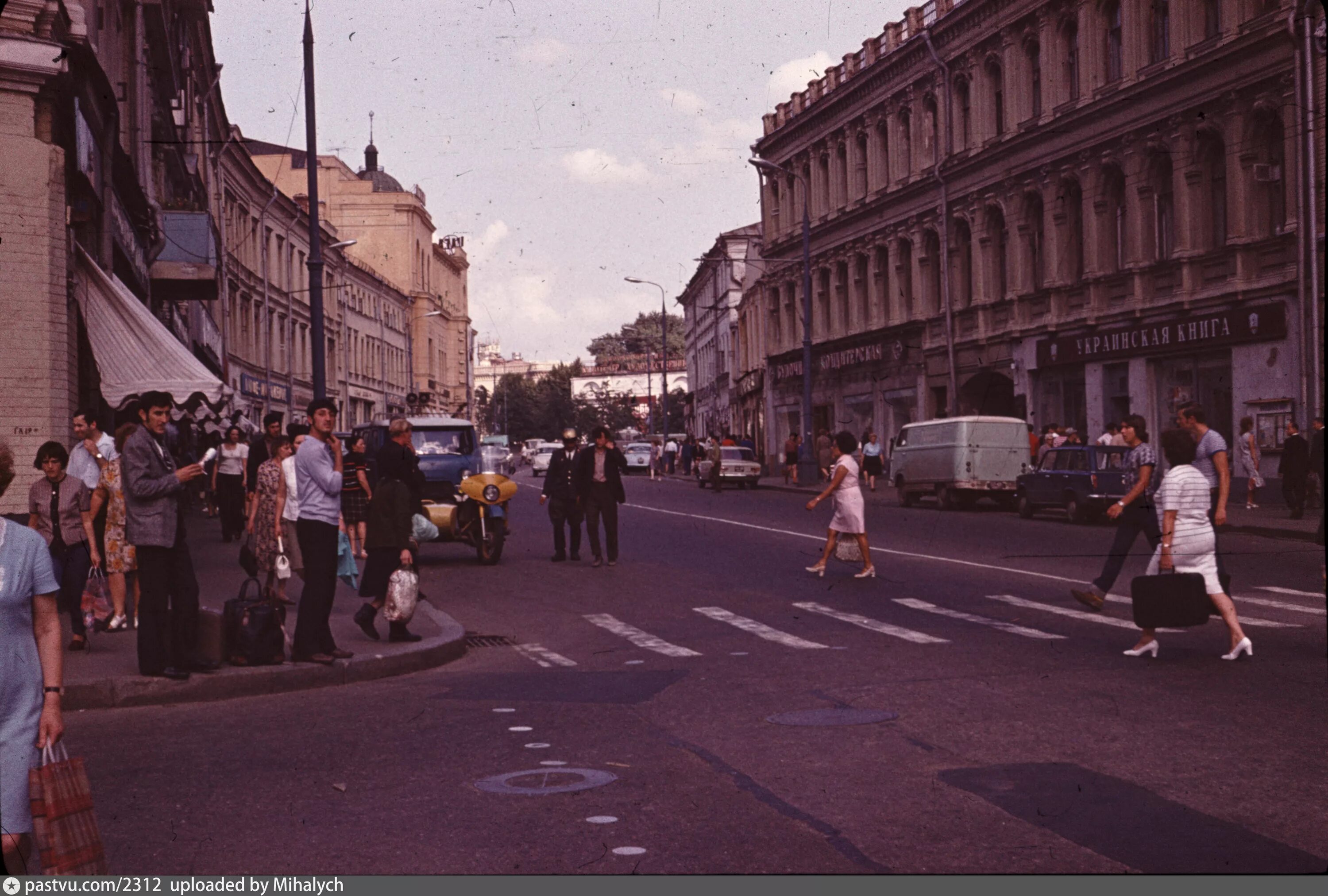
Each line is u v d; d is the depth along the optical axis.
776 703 9.23
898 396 49.56
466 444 25.55
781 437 64.62
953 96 44.59
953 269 44.81
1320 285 27.41
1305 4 27.30
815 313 59.19
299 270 69.38
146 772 7.36
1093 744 7.64
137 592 10.80
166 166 37.75
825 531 26.94
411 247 103.81
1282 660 10.55
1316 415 27.30
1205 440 13.66
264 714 9.31
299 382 68.06
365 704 9.66
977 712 8.66
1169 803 6.33
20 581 4.38
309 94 25.27
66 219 15.95
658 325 188.00
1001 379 42.50
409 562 12.38
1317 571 17.59
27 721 4.38
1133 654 10.91
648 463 77.94
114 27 28.09
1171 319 32.66
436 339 113.00
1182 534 10.81
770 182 64.88
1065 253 38.06
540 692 10.04
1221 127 30.89
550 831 6.01
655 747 7.84
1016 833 5.86
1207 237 31.89
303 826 6.16
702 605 15.70
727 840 5.81
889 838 5.80
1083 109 36.22
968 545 23.08
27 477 15.23
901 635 12.62
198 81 45.44
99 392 22.02
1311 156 27.44
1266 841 5.70
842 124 54.44
